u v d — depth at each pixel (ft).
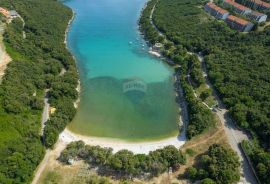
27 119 617.21
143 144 599.16
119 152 545.85
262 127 590.55
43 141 583.17
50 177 520.42
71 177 522.88
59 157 558.15
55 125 602.44
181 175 527.40
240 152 561.84
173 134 625.00
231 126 619.67
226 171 495.41
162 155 537.65
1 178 478.18
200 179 513.45
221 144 578.25
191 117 635.66
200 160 548.31
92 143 597.11
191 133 597.11
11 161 503.20
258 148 562.25
